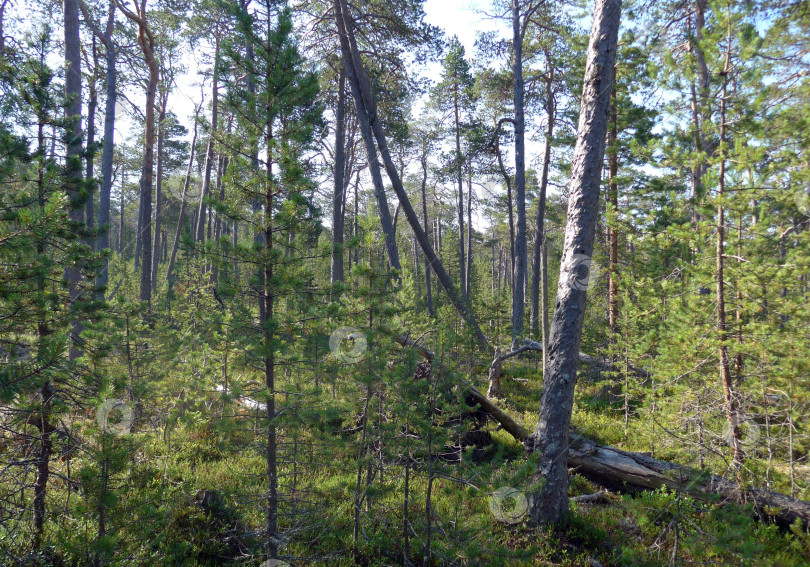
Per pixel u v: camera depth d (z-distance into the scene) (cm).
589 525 718
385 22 1525
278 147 562
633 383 1195
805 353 719
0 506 519
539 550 659
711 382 809
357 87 1409
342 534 679
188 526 647
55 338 475
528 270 4488
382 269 693
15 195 618
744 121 768
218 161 2281
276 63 588
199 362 949
